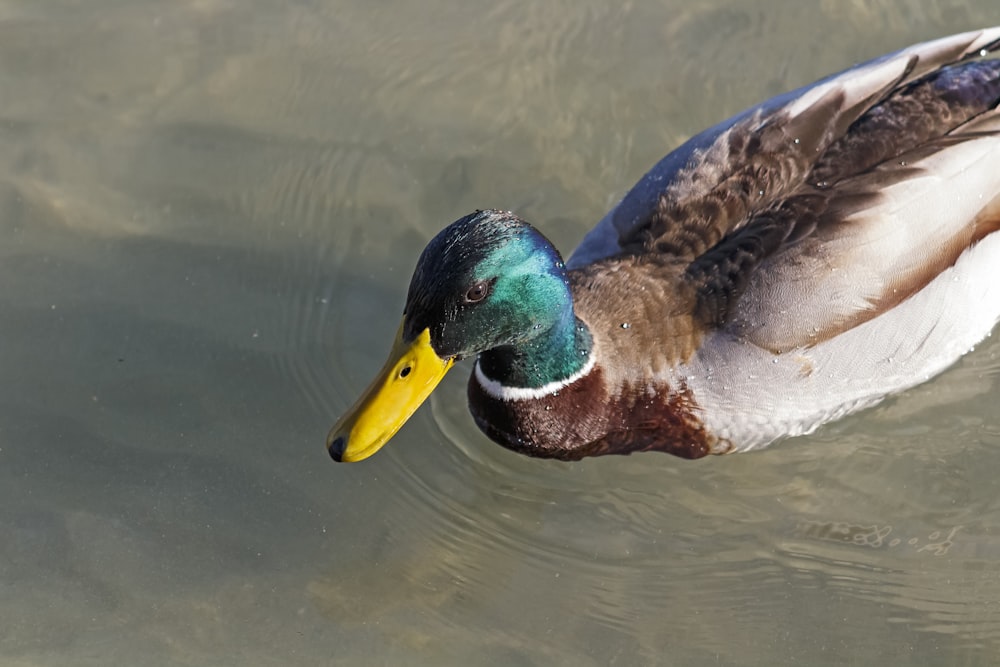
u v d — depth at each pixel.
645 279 8.58
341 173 10.74
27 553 7.92
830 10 11.92
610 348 8.57
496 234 7.69
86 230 10.07
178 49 11.52
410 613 7.84
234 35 11.67
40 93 11.10
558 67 11.56
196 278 9.82
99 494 8.30
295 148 10.87
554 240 10.40
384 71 11.48
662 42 11.75
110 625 7.56
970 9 11.87
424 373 7.62
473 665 7.54
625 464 9.09
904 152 8.79
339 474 8.66
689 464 9.06
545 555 8.42
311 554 8.09
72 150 10.68
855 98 9.02
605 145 11.04
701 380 8.49
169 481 8.41
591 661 7.67
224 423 8.84
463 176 10.80
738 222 8.62
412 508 8.61
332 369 9.34
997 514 8.75
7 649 7.41
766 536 8.62
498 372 8.66
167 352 9.25
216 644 7.49
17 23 11.63
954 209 8.73
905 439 9.18
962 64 9.38
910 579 8.33
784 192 8.66
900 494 8.88
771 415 8.69
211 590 7.80
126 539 8.04
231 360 9.26
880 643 7.91
